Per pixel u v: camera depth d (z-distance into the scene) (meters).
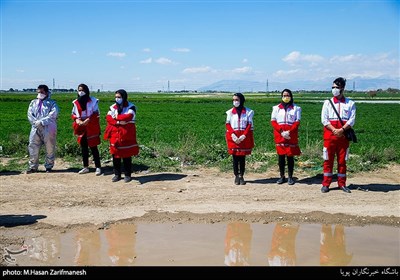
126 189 9.27
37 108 10.82
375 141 20.72
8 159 12.60
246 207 7.96
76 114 10.57
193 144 14.19
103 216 7.42
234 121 9.71
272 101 80.12
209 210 7.78
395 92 191.25
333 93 9.12
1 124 31.08
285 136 9.54
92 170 11.22
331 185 9.79
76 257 5.80
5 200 8.34
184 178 10.34
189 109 55.75
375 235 6.70
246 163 12.02
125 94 9.89
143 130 26.61
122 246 6.18
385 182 10.12
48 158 11.05
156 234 6.66
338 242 6.41
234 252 6.00
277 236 6.63
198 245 6.24
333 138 9.02
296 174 10.98
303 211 7.73
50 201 8.28
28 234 6.61
